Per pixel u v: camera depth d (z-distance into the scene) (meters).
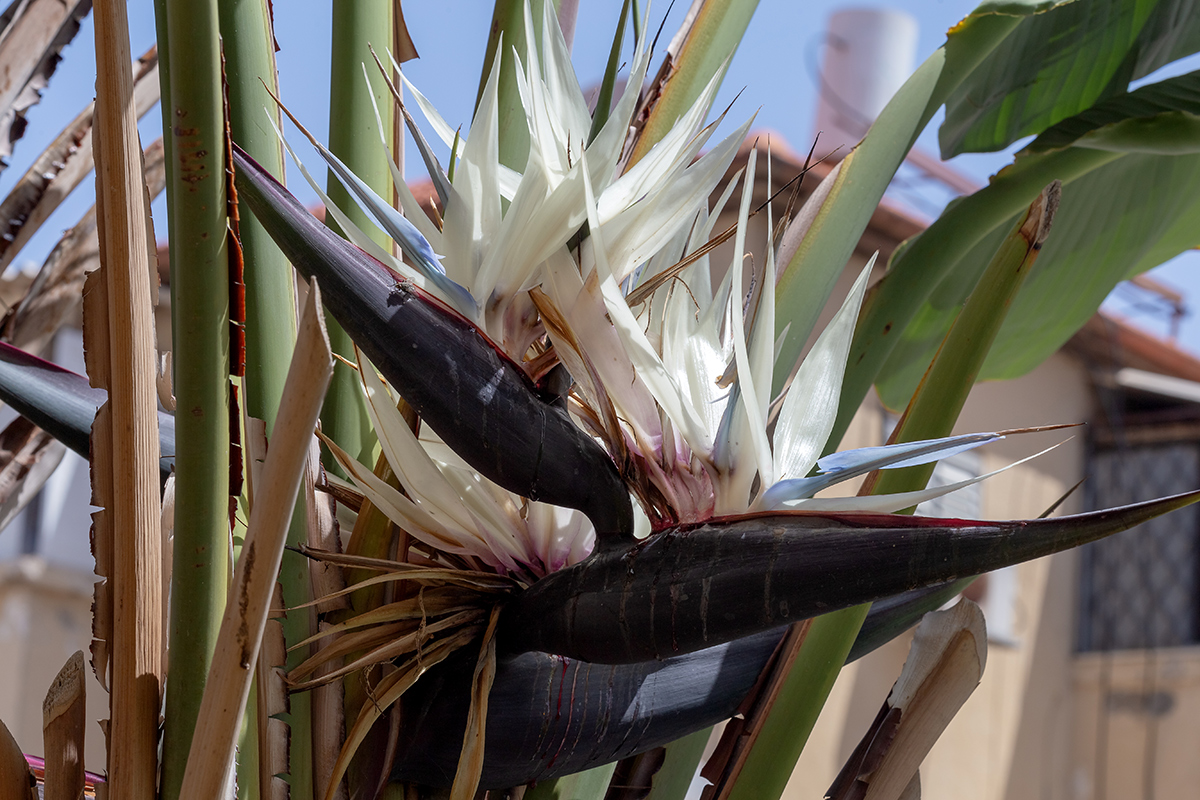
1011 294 1.90
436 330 1.73
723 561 1.71
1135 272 3.62
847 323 1.83
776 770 1.88
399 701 1.82
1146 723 11.05
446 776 1.83
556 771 1.83
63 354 7.64
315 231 1.72
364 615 1.81
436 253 1.83
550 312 1.78
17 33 2.19
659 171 1.82
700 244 1.90
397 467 1.82
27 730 8.38
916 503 1.75
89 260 2.20
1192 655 10.98
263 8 1.90
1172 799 10.77
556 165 1.80
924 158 8.58
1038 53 2.84
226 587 1.75
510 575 1.83
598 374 1.78
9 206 2.17
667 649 1.73
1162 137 2.44
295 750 1.80
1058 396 11.01
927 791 10.41
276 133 1.86
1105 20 2.79
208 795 1.67
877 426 8.80
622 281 1.85
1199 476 11.12
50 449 2.17
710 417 1.80
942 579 1.67
